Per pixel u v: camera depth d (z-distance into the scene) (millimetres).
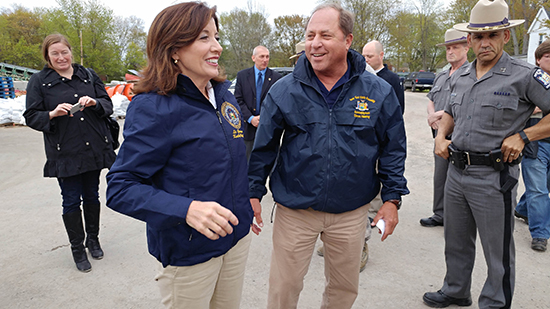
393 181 1947
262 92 4496
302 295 2660
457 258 2412
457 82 2332
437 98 3717
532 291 2643
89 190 3141
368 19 34688
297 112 1886
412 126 9547
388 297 2621
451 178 2363
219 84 1587
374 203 3510
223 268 1619
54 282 2822
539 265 2998
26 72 30547
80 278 2883
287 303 2084
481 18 2062
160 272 1521
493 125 2113
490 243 2199
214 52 1409
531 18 25406
